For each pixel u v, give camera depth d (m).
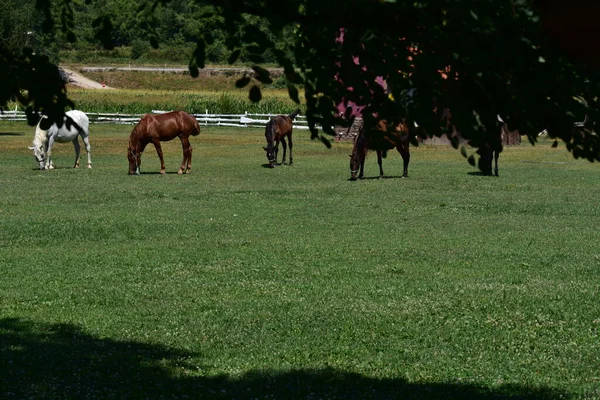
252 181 29.78
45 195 25.03
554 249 16.44
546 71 4.40
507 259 15.32
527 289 12.58
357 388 8.07
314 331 10.20
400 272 14.06
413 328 10.31
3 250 16.27
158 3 5.48
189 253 15.88
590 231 18.92
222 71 116.44
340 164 37.06
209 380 8.32
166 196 25.09
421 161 38.09
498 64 4.40
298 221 20.34
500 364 8.91
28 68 5.28
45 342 9.70
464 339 9.87
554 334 10.10
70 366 8.68
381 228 19.27
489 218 21.02
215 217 20.89
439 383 8.27
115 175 31.66
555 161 38.41
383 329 10.27
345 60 5.01
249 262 14.94
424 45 4.76
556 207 22.88
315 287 12.80
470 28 4.33
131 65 123.38
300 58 5.07
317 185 28.34
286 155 41.69
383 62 4.95
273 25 5.00
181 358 9.13
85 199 24.20
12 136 52.38
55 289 12.71
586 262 14.99
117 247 16.69
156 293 12.41
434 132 4.98
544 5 4.05
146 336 10.04
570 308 11.34
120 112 70.31
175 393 7.82
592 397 7.80
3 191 25.92
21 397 7.57
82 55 125.81
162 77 115.25
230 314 11.08
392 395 7.84
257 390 7.96
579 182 29.36
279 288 12.73
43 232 18.27
